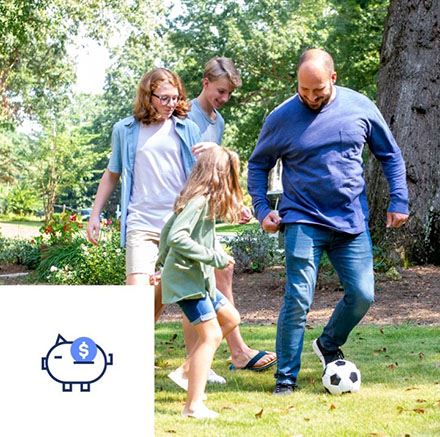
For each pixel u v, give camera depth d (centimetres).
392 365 532
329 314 854
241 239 1250
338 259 476
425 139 1127
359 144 467
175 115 491
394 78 1152
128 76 4600
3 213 5056
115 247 1173
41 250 1391
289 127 467
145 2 2480
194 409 394
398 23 1150
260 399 441
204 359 395
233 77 514
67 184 4681
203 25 2794
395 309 859
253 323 824
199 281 391
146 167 478
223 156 398
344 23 2314
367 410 408
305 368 535
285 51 2680
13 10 1895
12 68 2941
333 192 462
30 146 4772
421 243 1114
